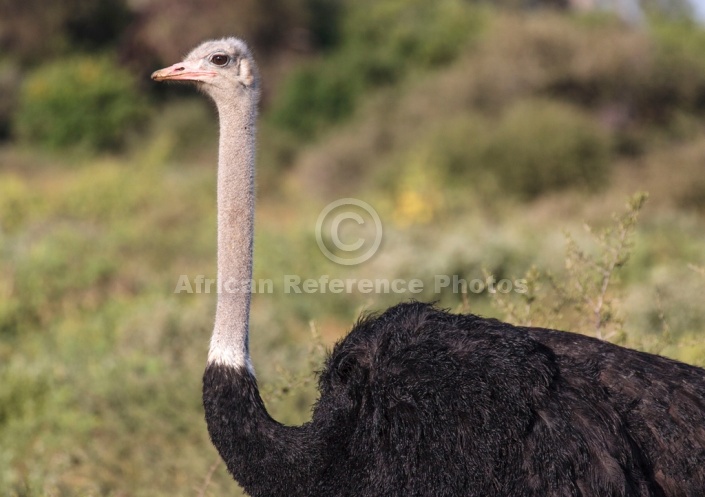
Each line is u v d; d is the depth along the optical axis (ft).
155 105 377.71
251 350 93.04
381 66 355.97
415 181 209.46
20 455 76.84
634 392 41.81
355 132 286.66
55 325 111.34
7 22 412.36
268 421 43.75
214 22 400.88
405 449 41.14
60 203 186.60
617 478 39.09
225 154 45.09
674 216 173.68
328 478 42.91
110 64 357.00
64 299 121.39
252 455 43.45
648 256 139.54
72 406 83.41
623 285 114.01
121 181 201.98
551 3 445.37
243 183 44.96
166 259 147.33
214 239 161.17
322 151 282.97
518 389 40.57
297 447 43.09
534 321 60.54
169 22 398.83
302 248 149.28
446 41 364.38
